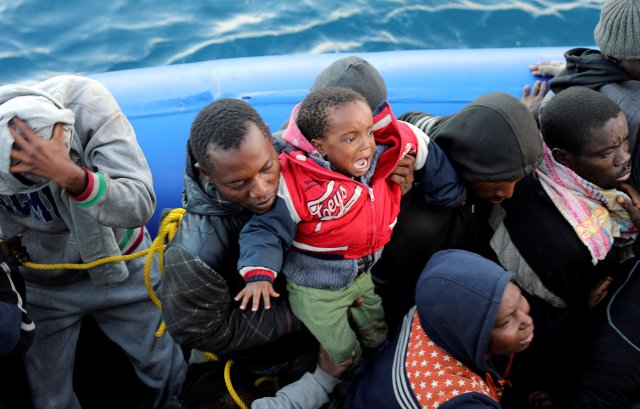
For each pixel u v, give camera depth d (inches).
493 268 59.4
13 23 157.5
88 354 99.5
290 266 66.7
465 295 57.9
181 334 64.6
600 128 69.6
